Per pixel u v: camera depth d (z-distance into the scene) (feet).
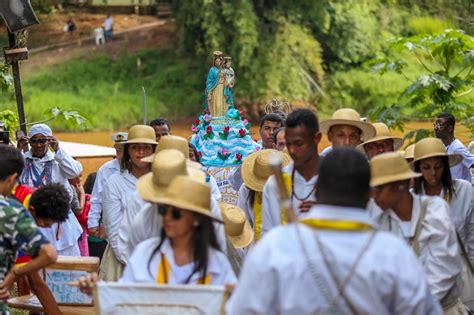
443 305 21.86
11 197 22.63
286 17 165.58
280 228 15.64
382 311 15.24
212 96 44.32
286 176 23.34
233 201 40.60
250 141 42.75
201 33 172.04
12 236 21.66
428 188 25.36
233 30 159.63
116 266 28.71
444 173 24.97
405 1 172.04
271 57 161.79
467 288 23.58
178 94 172.45
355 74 168.96
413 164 25.45
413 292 15.38
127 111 168.25
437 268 21.22
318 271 15.16
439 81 55.62
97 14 198.08
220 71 44.45
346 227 15.53
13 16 43.39
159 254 19.65
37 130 36.14
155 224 21.54
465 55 56.59
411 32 169.48
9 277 21.91
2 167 22.04
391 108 58.34
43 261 21.84
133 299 18.53
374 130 28.27
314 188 23.11
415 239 21.48
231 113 43.47
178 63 179.01
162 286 18.48
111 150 57.00
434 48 57.21
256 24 161.68
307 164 23.11
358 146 28.45
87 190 41.11
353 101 167.84
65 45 188.55
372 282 15.19
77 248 31.50
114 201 28.91
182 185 19.21
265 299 15.25
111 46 186.80
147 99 171.01
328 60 172.96
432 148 24.70
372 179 20.92
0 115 51.03
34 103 166.50
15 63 44.75
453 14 107.14
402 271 15.38
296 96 163.53
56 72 178.81
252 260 15.43
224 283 19.63
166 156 21.67
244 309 15.31
